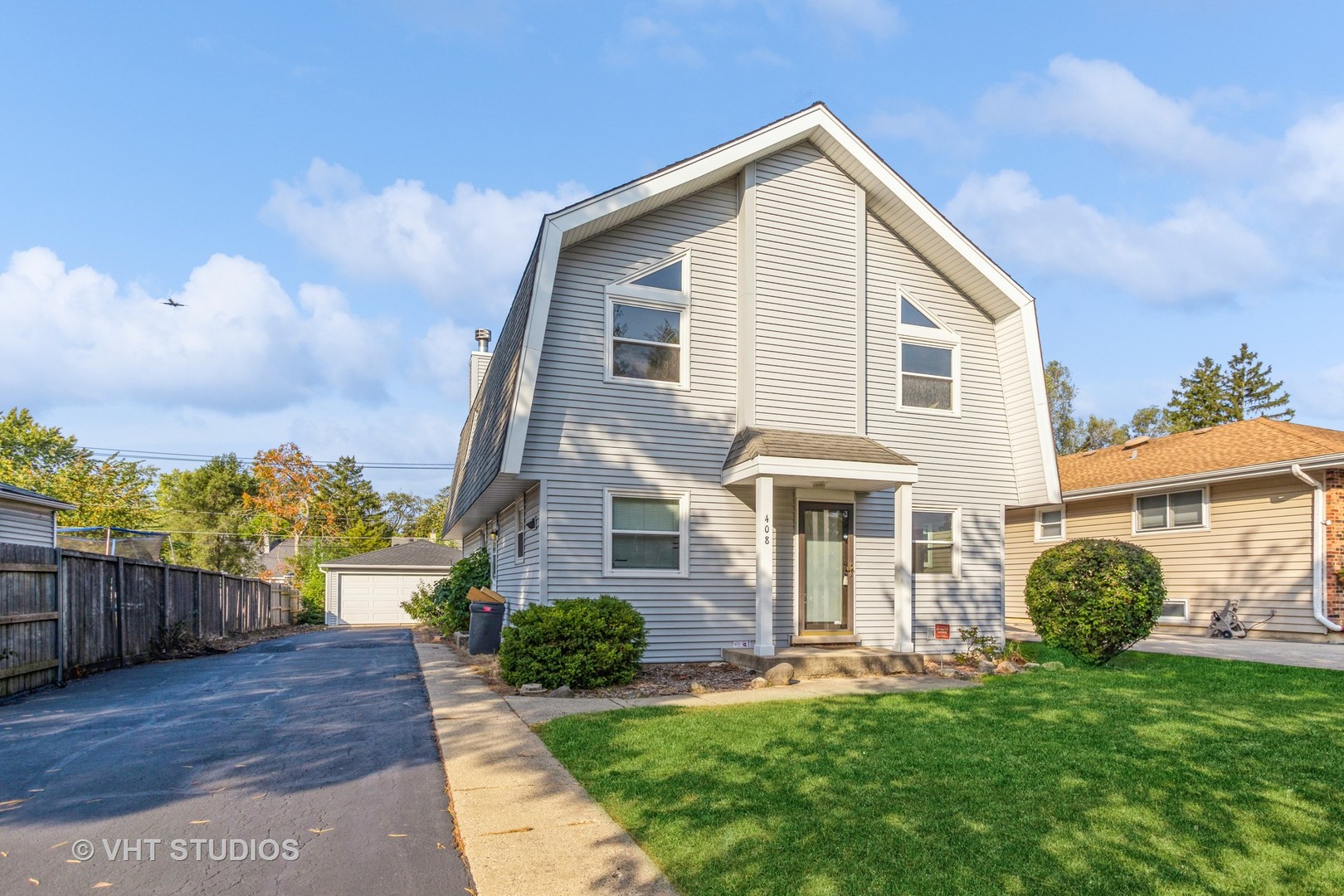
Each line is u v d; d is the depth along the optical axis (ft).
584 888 11.79
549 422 35.24
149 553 96.68
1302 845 13.38
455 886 12.20
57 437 154.20
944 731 21.24
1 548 30.17
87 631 37.76
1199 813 14.84
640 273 37.63
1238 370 141.79
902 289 43.21
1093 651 35.45
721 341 38.99
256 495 171.42
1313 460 47.88
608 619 31.55
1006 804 15.25
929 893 11.51
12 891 12.00
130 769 18.97
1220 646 44.65
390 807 16.01
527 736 21.93
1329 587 48.24
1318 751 19.16
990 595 43.45
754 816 14.52
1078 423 152.76
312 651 51.31
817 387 39.86
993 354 45.21
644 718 23.49
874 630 40.04
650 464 36.86
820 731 21.27
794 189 40.37
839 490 40.27
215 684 34.04
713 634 37.09
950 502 43.11
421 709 26.71
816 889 11.60
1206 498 56.24
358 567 103.04
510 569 45.24
